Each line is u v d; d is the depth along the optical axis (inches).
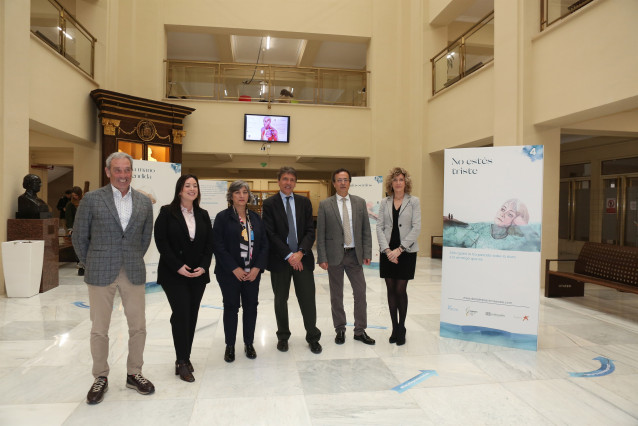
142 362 115.6
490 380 122.6
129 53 430.3
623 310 212.4
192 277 119.7
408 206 153.4
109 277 106.4
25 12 252.1
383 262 155.7
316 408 104.4
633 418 101.0
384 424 97.3
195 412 101.8
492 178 155.6
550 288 245.6
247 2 458.9
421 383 119.9
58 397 109.5
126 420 97.8
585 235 469.4
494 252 155.3
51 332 166.9
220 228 132.8
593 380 123.2
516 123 276.2
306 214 148.0
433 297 241.0
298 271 145.6
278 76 465.7
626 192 414.6
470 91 351.3
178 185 120.6
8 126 241.9
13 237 241.6
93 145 381.7
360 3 476.7
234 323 135.0
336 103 476.7
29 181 249.0
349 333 169.9
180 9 446.9
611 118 277.4
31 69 274.2
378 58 472.7
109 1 405.4
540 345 155.2
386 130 470.6
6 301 221.1
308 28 467.2
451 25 478.0
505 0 288.4
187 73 452.4
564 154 498.3
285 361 135.9
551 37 254.7
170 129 421.4
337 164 609.9
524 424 97.9
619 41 206.2
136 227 110.8
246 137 450.3
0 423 95.7
